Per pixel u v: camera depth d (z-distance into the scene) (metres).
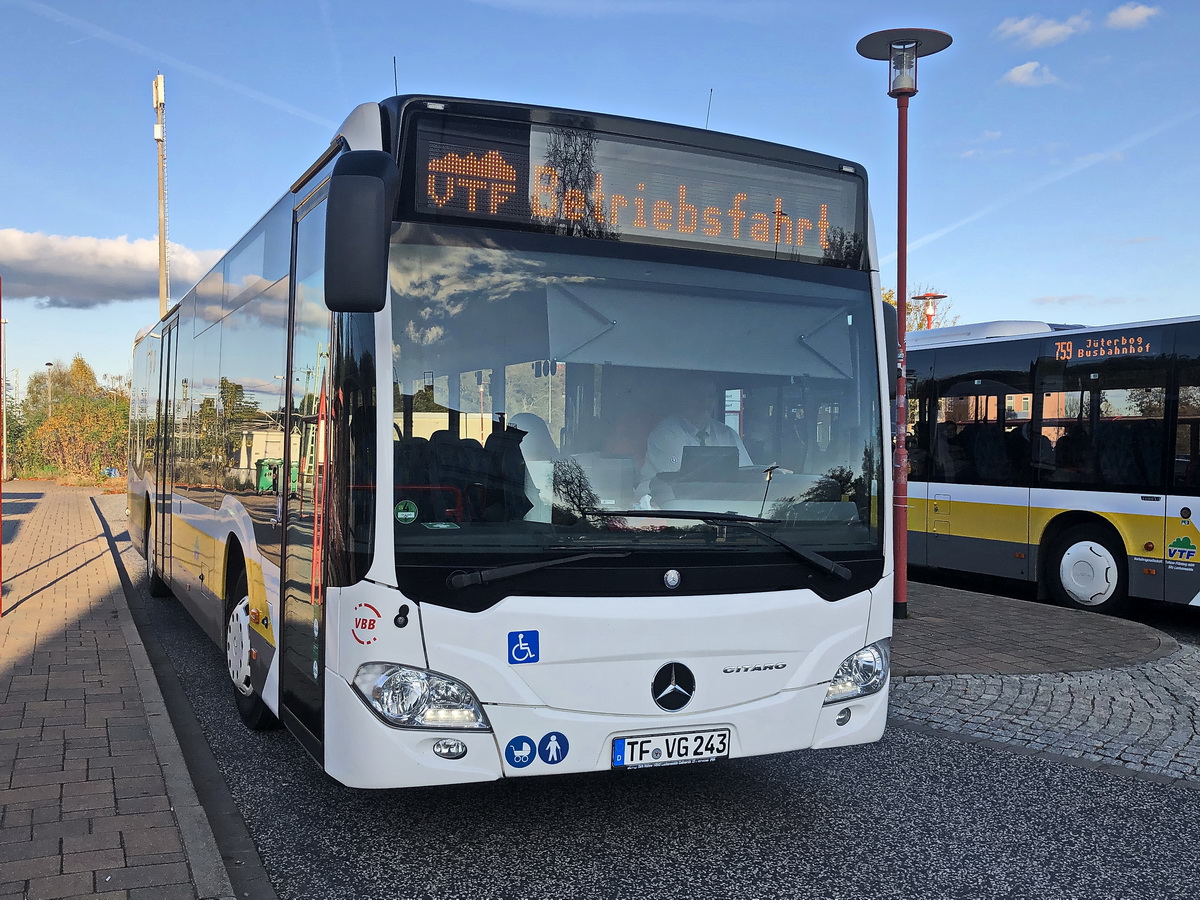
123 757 5.34
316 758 4.36
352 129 4.44
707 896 4.13
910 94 10.88
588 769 4.11
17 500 29.52
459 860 4.45
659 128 4.64
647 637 4.18
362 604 3.98
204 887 3.86
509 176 4.34
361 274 3.79
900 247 10.91
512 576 4.02
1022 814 5.16
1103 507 11.37
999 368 12.71
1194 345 10.58
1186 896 4.24
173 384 9.86
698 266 4.62
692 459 4.40
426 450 4.03
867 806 5.23
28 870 3.97
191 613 8.41
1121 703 7.30
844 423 4.80
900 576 10.50
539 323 4.29
